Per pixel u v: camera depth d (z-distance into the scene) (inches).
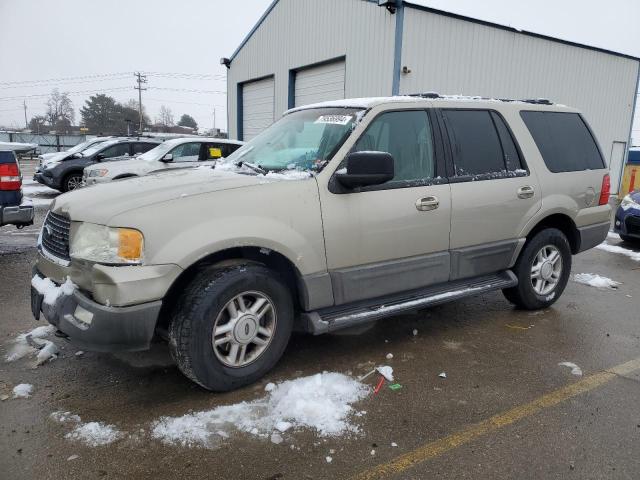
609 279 253.1
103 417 119.0
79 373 140.6
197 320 122.0
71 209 125.7
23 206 247.1
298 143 157.2
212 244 120.8
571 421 121.6
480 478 100.8
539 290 199.2
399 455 107.4
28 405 123.6
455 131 168.2
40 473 99.6
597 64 689.0
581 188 202.1
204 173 146.2
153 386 134.3
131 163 424.2
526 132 187.8
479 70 573.6
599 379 144.0
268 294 133.1
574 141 205.5
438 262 162.1
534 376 145.1
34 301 134.3
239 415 120.5
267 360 135.8
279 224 130.3
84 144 642.2
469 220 166.9
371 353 158.6
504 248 179.5
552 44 633.0
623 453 109.5
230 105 864.9
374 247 147.1
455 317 193.9
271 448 108.9
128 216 115.5
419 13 517.7
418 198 153.8
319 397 128.6
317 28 626.2
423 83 534.3
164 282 116.7
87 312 116.0
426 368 148.8
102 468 101.5
